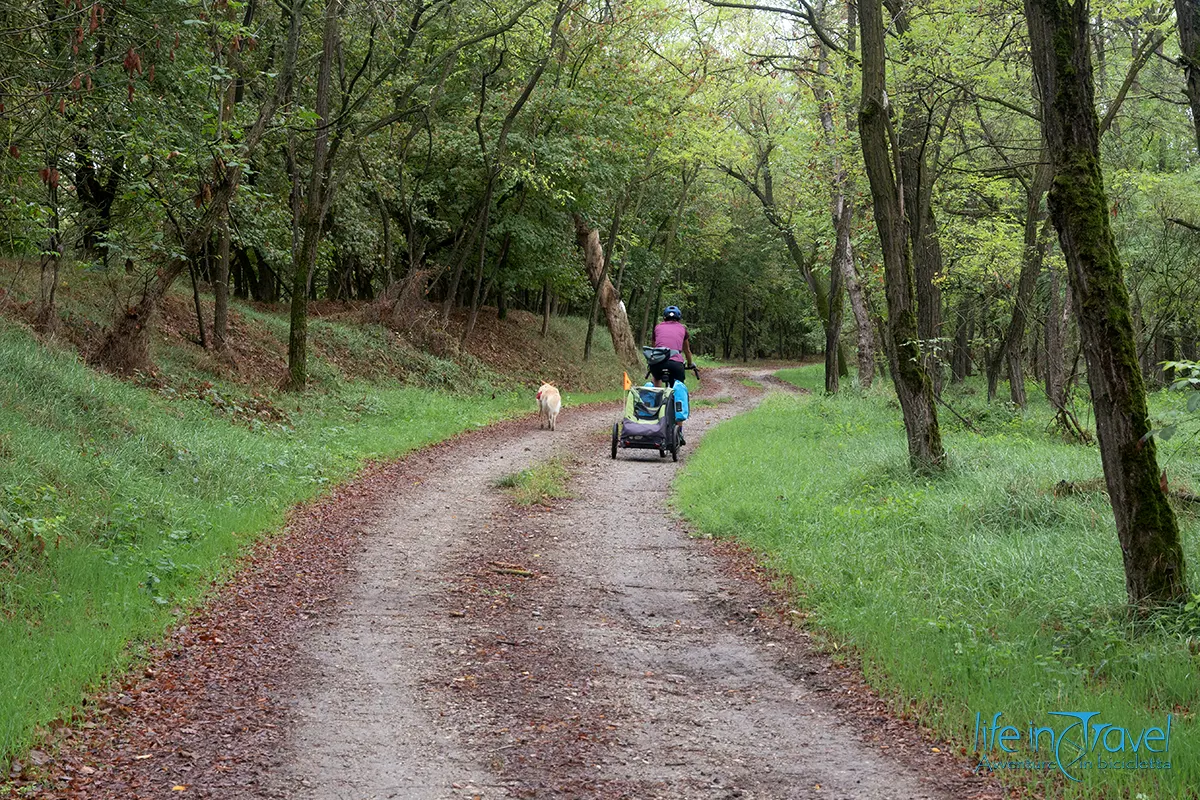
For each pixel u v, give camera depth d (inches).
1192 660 221.1
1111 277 257.1
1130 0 556.7
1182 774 168.4
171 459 452.4
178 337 731.4
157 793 174.6
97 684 221.8
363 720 215.9
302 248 755.4
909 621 268.8
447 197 1245.7
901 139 696.4
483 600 324.5
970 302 1093.8
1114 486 259.8
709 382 1742.1
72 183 629.3
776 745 203.6
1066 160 261.6
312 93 900.6
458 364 1111.0
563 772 188.7
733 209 2154.3
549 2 938.7
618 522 464.1
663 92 1140.5
